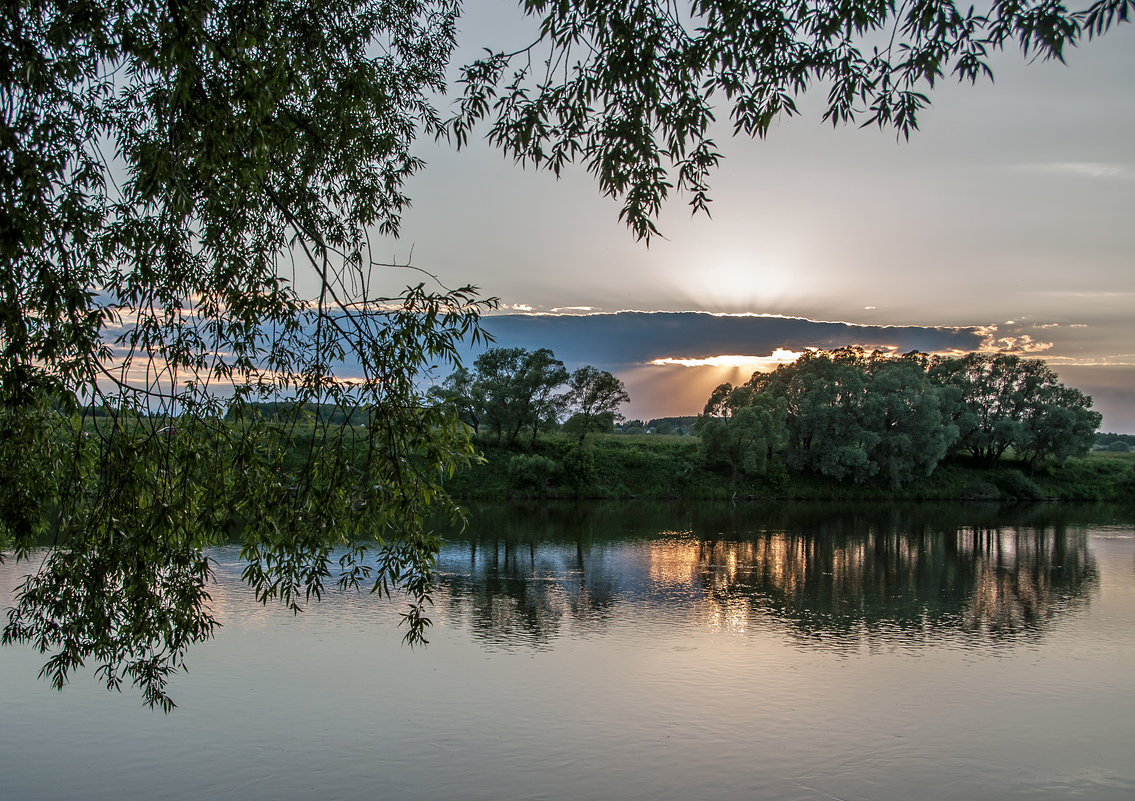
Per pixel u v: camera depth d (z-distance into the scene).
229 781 12.57
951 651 20.14
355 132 9.55
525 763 13.40
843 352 76.75
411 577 7.55
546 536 39.50
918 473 67.06
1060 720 15.59
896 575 30.58
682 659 19.05
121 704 15.34
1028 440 66.19
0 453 7.68
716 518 48.53
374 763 13.23
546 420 63.22
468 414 63.59
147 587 7.78
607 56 7.66
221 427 7.76
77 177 7.85
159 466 7.45
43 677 16.47
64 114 7.77
